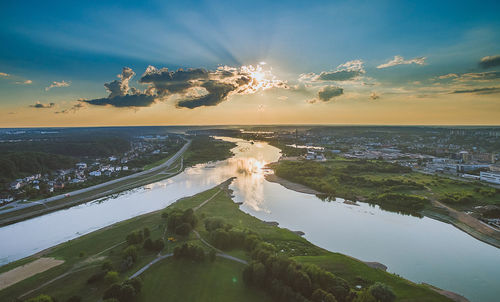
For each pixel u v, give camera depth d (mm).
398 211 157750
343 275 85438
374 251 110438
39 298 68500
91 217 156875
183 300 73688
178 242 108125
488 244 115750
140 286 75750
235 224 131500
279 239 114812
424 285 87250
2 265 104125
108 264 87812
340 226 135750
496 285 88375
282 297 71875
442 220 142625
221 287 79250
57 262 97125
